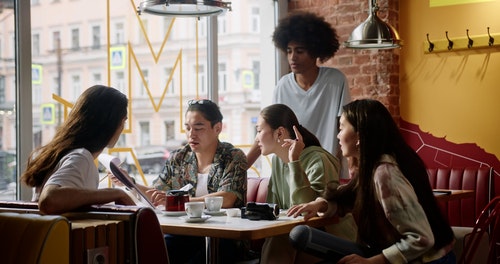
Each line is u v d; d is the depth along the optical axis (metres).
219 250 3.23
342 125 2.72
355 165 2.98
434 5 5.64
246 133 6.27
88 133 2.63
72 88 4.38
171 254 3.47
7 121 3.89
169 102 5.13
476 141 5.46
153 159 5.03
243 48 5.96
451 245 2.61
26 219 1.96
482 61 5.43
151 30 5.00
